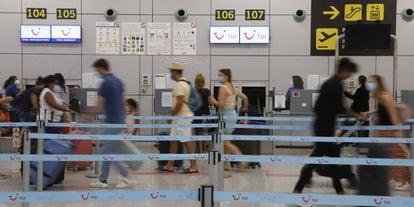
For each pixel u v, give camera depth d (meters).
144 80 12.99
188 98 7.79
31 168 6.63
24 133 4.97
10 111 10.08
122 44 13.00
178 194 2.89
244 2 13.01
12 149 10.25
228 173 8.07
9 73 12.97
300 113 10.54
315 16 12.91
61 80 9.20
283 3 13.00
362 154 6.64
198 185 7.00
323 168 5.59
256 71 13.05
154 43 13.02
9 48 12.96
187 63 13.04
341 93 5.43
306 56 12.97
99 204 5.75
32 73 13.00
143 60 13.01
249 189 6.84
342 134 7.80
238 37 12.99
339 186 5.68
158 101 10.58
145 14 13.00
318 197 2.86
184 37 13.05
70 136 5.21
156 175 7.87
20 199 2.86
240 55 13.05
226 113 7.73
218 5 13.02
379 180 4.77
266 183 7.29
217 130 7.27
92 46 13.00
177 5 13.02
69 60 13.02
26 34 12.92
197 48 13.05
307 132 10.75
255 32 12.95
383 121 5.89
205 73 13.07
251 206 5.68
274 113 10.91
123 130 6.97
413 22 12.73
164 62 13.03
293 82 12.45
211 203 2.80
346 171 5.60
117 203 5.82
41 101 7.48
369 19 12.77
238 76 13.07
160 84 12.93
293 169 8.65
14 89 11.40
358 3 12.77
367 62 12.84
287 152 10.91
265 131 9.82
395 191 6.55
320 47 12.91
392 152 5.10
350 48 9.75
